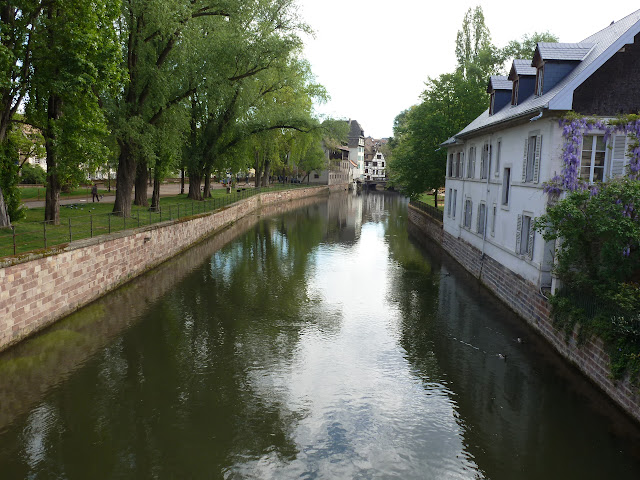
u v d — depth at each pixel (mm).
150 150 23828
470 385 12062
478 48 46531
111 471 8664
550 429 10164
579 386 11875
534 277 15672
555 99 14008
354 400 11344
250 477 8617
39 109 19672
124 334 14805
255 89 36156
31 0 15586
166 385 11766
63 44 15961
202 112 37219
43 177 38469
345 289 20766
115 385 11695
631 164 13430
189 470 8750
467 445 9688
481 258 22234
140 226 22641
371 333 15531
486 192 21484
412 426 10312
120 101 23656
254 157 60625
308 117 43031
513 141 17969
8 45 15516
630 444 9641
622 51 13938
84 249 16719
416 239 35438
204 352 13766
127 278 20531
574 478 8727
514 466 9047
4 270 12570
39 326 14281
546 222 13781
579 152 13961
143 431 9891
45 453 9109
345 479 8633
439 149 33906
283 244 31828
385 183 109062
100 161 19703
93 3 15977
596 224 11875
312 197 76188
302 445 9586
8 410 10477
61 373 12172
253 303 18500
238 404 11023
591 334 11930
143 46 23984
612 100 14078
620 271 11672
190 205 36688
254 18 28750
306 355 13766
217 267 24312
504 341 14836
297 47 30188
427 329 15906
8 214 19484
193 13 25078
